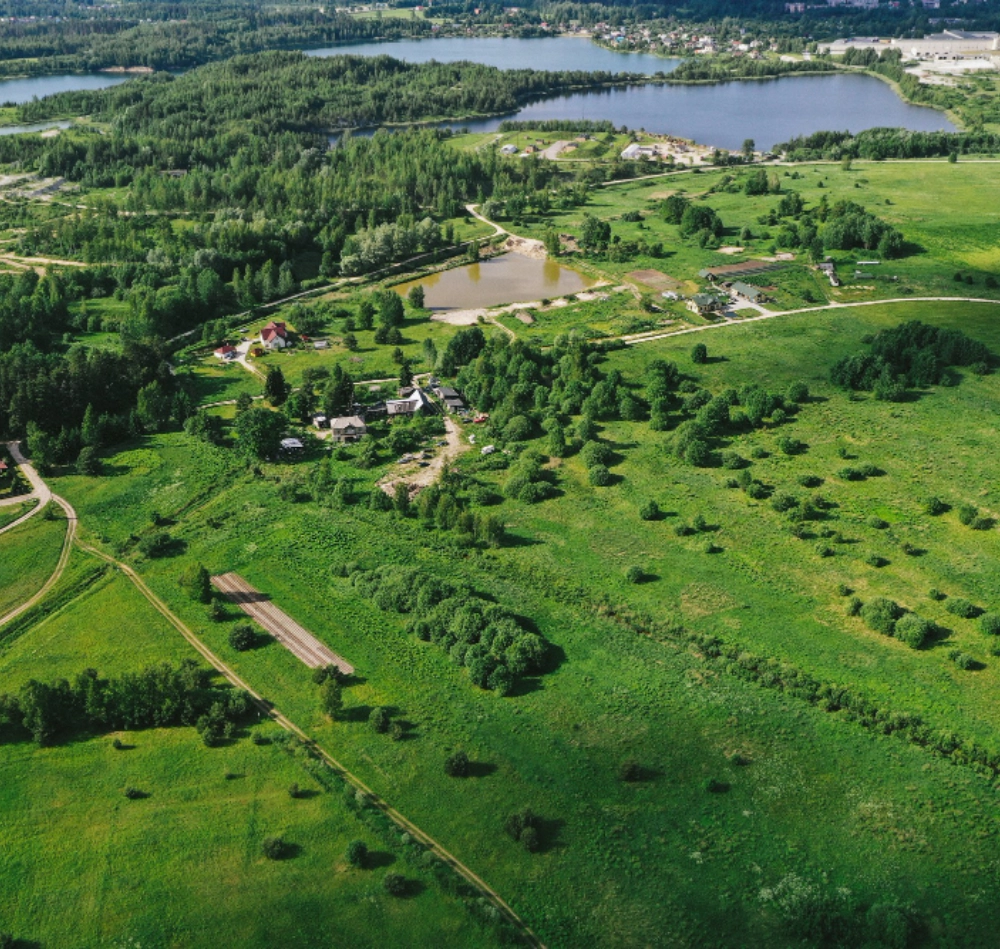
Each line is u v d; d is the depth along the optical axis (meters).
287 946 89.12
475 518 150.25
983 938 88.06
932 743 109.25
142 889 94.62
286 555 149.12
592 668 123.44
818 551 143.88
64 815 102.94
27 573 145.88
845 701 115.00
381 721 114.25
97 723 115.56
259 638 130.62
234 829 101.06
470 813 103.06
